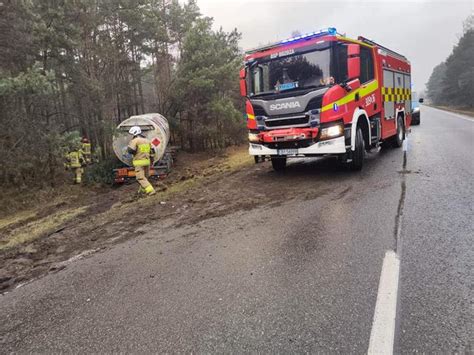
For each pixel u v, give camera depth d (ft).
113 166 47.11
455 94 189.16
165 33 65.77
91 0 49.52
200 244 14.79
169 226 17.89
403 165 27.86
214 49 63.67
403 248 12.51
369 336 8.00
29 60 41.04
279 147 26.00
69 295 11.31
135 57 68.95
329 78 23.81
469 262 11.16
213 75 60.39
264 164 37.14
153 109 70.85
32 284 12.52
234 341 8.23
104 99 53.83
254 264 12.28
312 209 18.22
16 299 11.46
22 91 30.50
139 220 19.49
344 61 24.36
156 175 41.83
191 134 65.10
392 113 34.78
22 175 39.70
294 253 12.87
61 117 55.67
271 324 8.76
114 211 22.49
